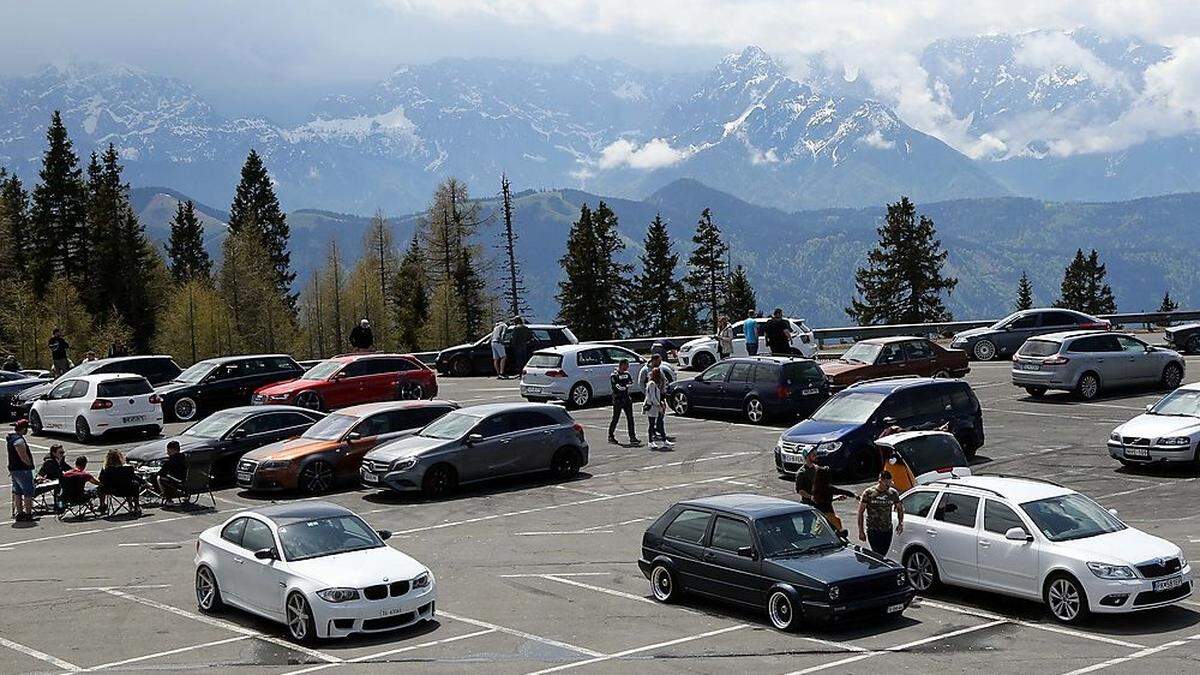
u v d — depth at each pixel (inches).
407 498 1136.2
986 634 674.8
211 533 776.9
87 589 837.2
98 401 1486.2
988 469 1153.4
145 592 825.5
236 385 1653.5
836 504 1037.2
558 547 927.7
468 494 1142.3
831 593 669.9
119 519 1092.5
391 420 1223.5
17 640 711.7
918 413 1164.5
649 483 1163.3
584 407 1657.2
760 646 661.9
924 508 775.1
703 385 1517.0
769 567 697.0
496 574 847.7
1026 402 1562.5
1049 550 698.2
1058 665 610.5
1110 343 1574.8
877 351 1625.2
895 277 4232.3
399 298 4421.8
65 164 4028.1
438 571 860.0
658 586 769.6
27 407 1692.9
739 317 4707.2
